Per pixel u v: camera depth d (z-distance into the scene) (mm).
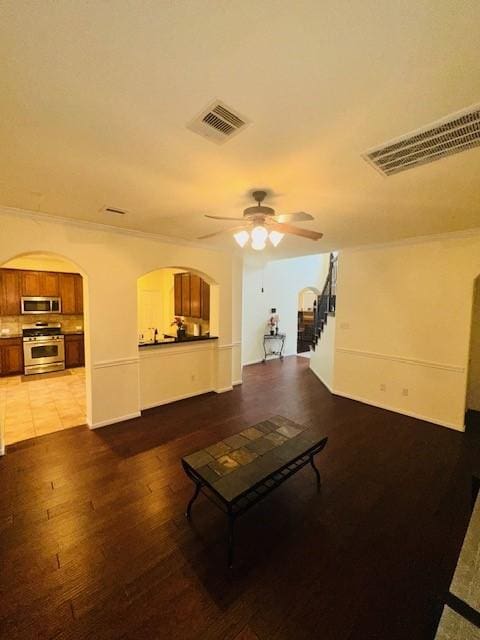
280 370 6875
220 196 2494
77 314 6961
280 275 8281
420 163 1852
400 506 2311
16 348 6078
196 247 4562
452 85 1187
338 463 2918
